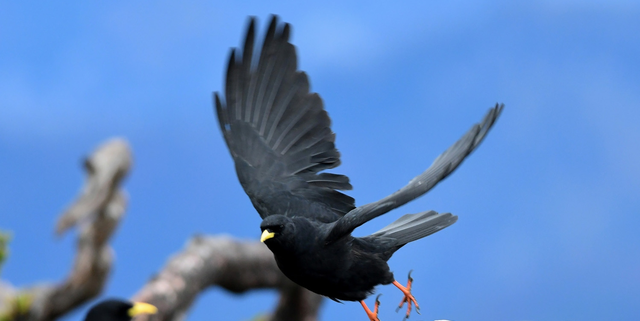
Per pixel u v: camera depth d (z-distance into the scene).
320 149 11.55
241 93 11.46
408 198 10.05
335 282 10.97
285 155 11.56
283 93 11.48
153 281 18.61
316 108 11.53
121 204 19.34
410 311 11.52
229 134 11.59
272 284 20.27
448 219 12.09
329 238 10.55
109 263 19.59
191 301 19.03
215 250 19.55
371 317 11.39
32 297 18.84
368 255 11.20
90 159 18.95
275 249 10.67
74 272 19.11
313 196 11.44
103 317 15.59
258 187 11.43
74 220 18.41
